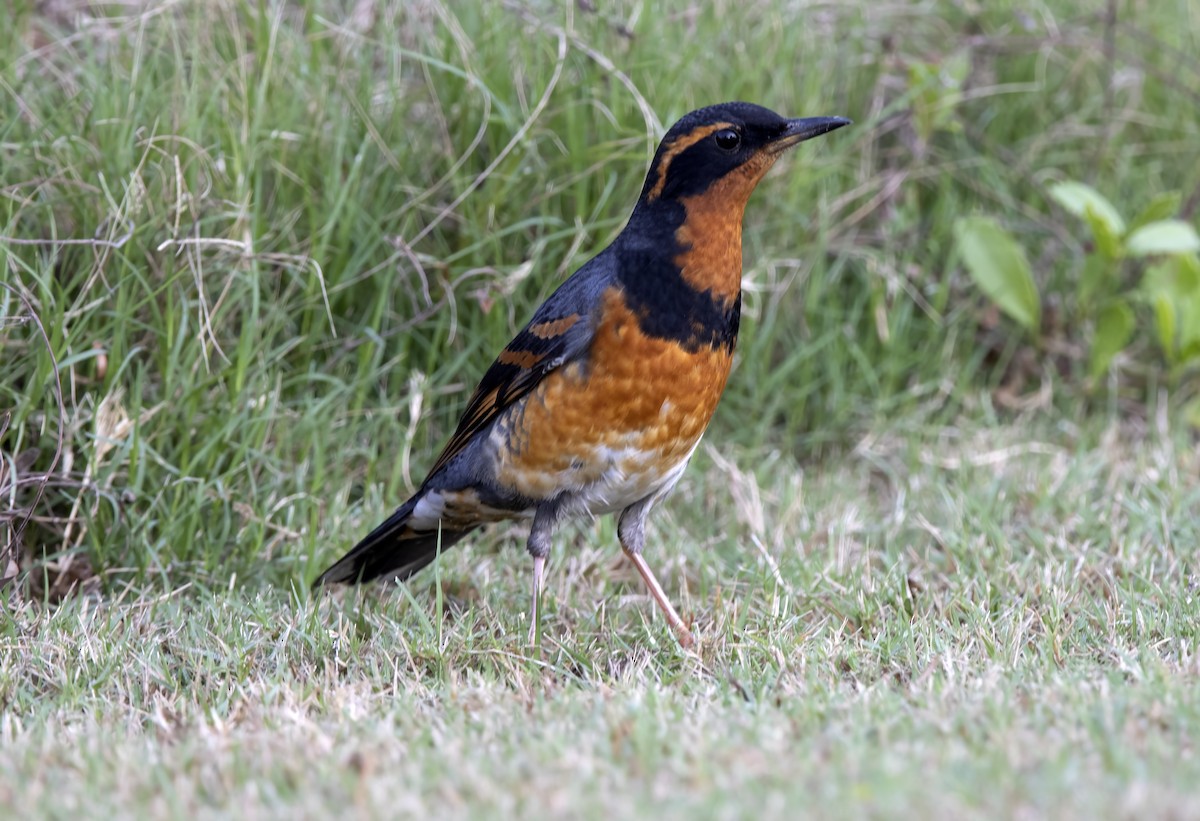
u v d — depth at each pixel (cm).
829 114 1469
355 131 1284
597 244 1312
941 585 1064
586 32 1330
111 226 1141
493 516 1024
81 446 1095
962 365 1469
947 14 1596
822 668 865
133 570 1088
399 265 1270
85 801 654
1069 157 1550
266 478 1164
